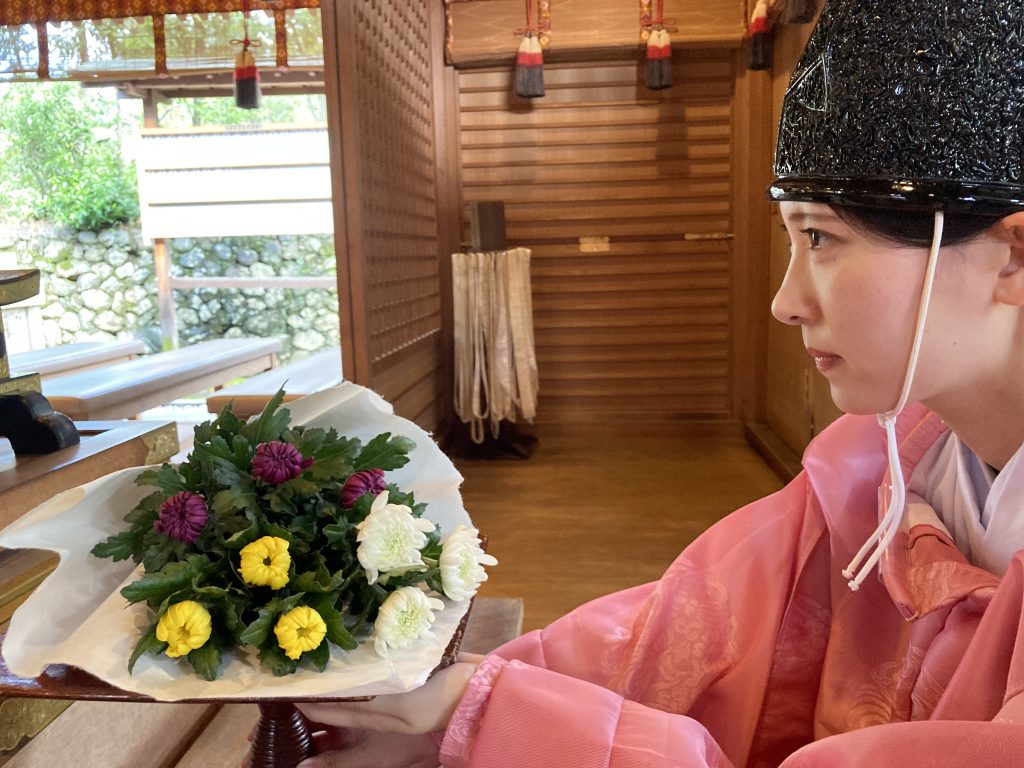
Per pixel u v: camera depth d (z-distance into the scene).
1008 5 0.43
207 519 0.57
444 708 0.57
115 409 2.54
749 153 3.48
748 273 3.58
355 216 2.41
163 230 6.03
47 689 0.51
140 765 1.03
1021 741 0.39
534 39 3.30
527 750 0.53
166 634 0.51
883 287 0.46
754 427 3.61
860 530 0.67
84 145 6.96
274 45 3.94
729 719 0.69
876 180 0.44
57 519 0.57
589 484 3.09
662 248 3.62
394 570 0.57
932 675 0.55
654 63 3.28
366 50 2.51
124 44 3.96
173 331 6.68
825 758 0.44
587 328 3.71
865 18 0.46
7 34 3.96
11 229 6.96
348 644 0.53
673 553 2.39
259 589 0.55
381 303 2.69
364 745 0.64
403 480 0.70
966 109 0.43
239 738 1.17
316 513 0.59
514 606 1.78
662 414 3.74
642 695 0.71
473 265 3.30
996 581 0.53
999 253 0.45
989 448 0.56
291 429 0.64
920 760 0.41
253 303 7.19
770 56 3.14
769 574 0.72
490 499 2.94
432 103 3.56
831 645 0.66
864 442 0.69
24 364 3.23
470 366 3.38
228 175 5.92
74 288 7.09
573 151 3.60
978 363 0.49
